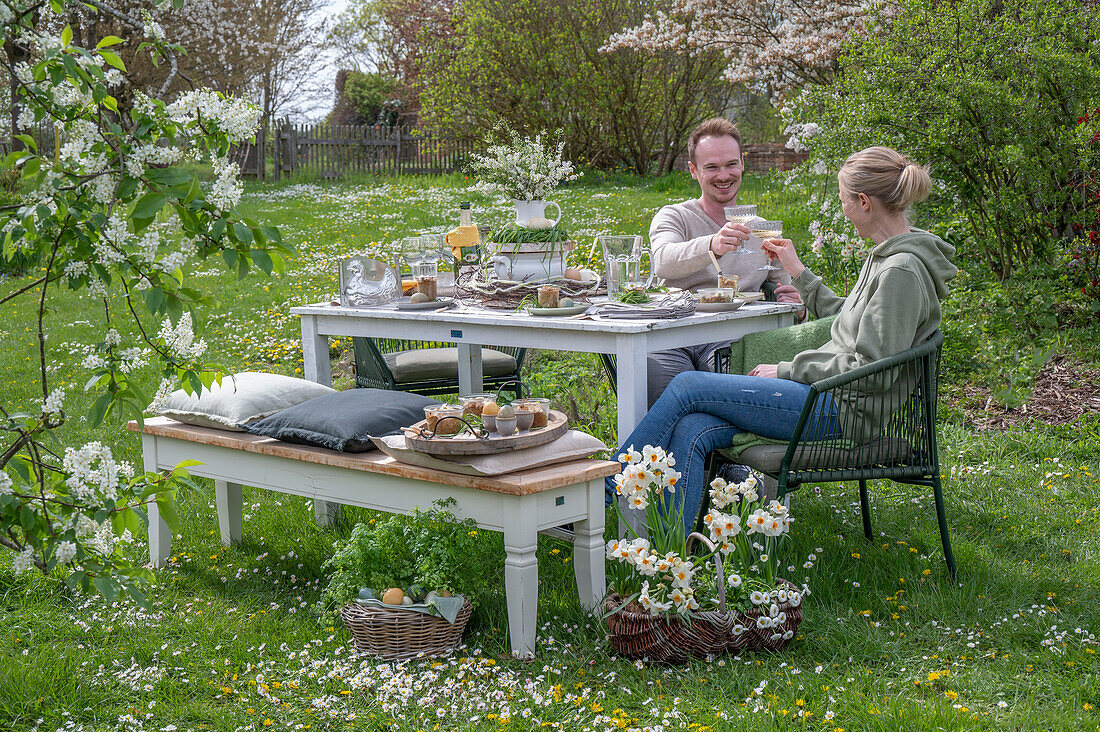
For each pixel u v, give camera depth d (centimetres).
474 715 251
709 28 1536
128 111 200
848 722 239
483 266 421
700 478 321
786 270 398
